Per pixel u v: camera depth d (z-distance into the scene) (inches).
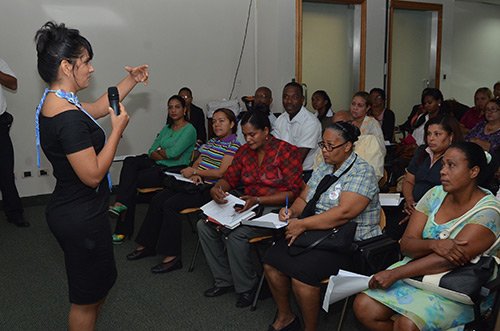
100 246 68.8
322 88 239.6
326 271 86.2
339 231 87.9
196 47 216.5
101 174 64.3
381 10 239.9
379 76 246.4
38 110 66.9
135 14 202.1
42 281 122.0
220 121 134.5
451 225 74.2
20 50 183.9
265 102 184.7
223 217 106.0
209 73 221.3
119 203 146.7
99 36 196.7
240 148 118.0
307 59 232.2
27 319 103.3
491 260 70.0
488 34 310.8
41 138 65.9
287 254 89.2
